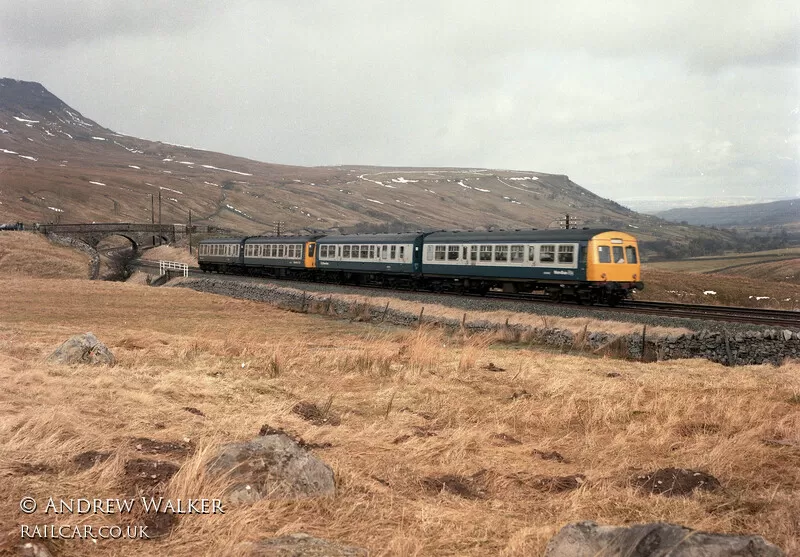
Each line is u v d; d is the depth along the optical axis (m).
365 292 43.66
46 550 4.73
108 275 89.56
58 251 97.56
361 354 16.56
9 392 9.87
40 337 22.22
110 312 43.66
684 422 10.99
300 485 6.56
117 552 5.02
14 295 51.47
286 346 18.33
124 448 7.42
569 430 10.56
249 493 6.30
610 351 26.20
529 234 35.41
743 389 14.77
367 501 6.57
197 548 5.20
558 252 33.50
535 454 8.91
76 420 8.46
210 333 32.97
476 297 36.22
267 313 44.84
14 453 6.88
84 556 4.89
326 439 9.02
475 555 5.46
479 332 31.88
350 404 11.64
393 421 10.48
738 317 26.41
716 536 4.75
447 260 40.34
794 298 56.16
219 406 10.60
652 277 64.94
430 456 8.48
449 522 6.18
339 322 39.53
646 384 14.94
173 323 38.59
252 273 65.69
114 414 9.21
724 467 8.25
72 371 12.32
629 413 11.80
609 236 32.41
